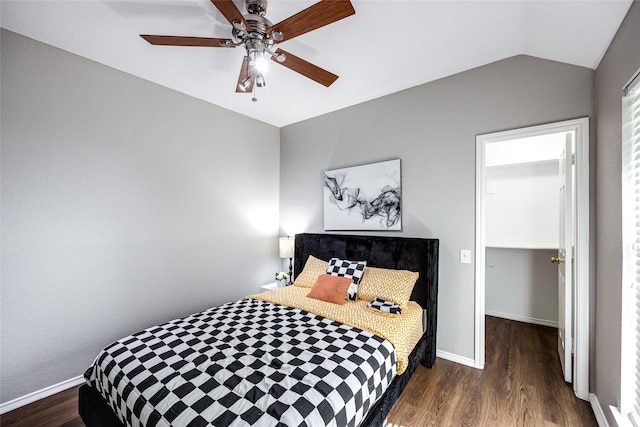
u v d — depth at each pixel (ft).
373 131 9.98
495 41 6.67
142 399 4.08
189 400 3.91
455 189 8.28
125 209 8.11
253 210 11.82
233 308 7.54
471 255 8.01
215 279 10.42
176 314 9.26
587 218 6.38
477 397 6.56
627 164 4.84
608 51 5.49
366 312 7.22
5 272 6.28
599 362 5.93
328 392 4.14
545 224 11.24
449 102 8.36
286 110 11.03
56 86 6.90
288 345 5.45
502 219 12.06
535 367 7.82
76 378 7.23
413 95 9.05
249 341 5.60
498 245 11.33
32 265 6.61
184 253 9.50
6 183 6.27
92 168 7.48
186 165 9.55
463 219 8.14
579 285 6.47
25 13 5.73
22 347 6.49
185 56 7.33
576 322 6.54
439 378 7.37
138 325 8.38
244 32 5.02
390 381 5.50
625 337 4.85
